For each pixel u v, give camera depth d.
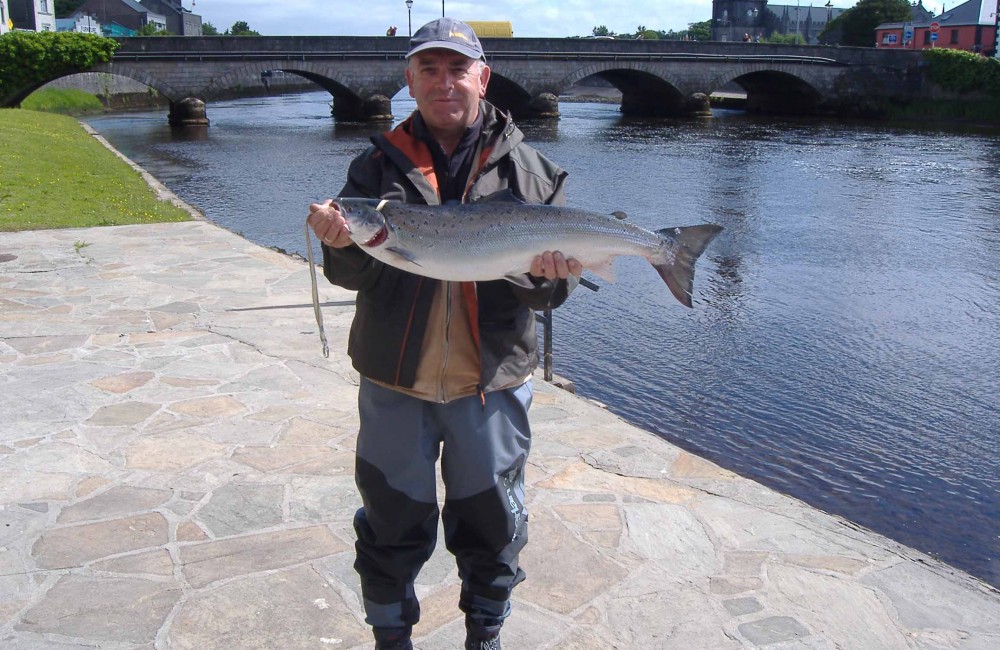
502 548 3.10
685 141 43.66
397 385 2.96
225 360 7.57
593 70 60.59
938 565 4.46
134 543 4.50
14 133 27.56
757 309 13.03
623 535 4.65
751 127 54.94
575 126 54.41
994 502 7.01
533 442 5.93
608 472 5.46
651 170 31.34
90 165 23.77
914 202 24.50
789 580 4.23
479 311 2.97
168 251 12.45
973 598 4.12
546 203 3.13
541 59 58.91
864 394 9.52
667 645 3.69
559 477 5.37
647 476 5.43
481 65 3.02
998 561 6.05
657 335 11.47
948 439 8.31
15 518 4.74
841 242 18.64
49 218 14.78
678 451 5.86
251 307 9.38
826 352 10.99
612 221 3.04
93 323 8.69
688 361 10.48
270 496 5.06
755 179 29.12
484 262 2.84
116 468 5.40
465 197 3.00
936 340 11.63
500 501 3.05
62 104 63.72
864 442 8.20
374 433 3.05
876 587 4.19
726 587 4.16
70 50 49.16
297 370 7.34
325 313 9.16
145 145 40.25
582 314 12.30
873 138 46.59
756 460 7.74
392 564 3.09
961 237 19.36
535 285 2.95
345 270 2.89
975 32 99.00
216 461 5.53
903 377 10.12
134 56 51.12
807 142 43.62
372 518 3.08
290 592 4.07
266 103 81.50
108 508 4.88
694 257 3.23
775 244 18.39
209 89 53.03
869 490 7.19
